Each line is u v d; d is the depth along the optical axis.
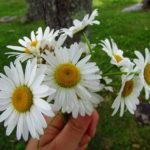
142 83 0.13
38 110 0.12
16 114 0.13
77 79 0.13
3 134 0.41
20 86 0.13
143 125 0.43
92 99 0.13
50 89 0.12
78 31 0.17
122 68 0.14
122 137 0.41
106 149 0.39
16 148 0.38
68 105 0.12
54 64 0.13
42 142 0.19
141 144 0.40
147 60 0.13
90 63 0.13
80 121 0.17
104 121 0.43
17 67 0.13
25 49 0.16
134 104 0.13
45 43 0.14
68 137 0.17
